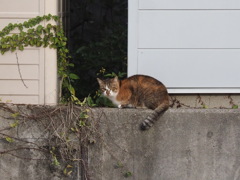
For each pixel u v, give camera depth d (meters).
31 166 14.32
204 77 14.60
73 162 14.26
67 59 17.28
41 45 14.44
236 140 13.95
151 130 13.98
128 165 14.15
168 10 14.41
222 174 14.07
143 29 14.46
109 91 14.61
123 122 14.03
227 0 14.34
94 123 14.09
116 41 19.33
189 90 14.63
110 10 21.39
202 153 14.01
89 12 21.34
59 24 14.71
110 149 14.13
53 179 14.37
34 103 14.60
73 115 14.12
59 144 14.17
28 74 14.53
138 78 14.58
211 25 14.44
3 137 14.23
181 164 14.07
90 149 14.20
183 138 13.97
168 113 13.92
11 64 14.51
